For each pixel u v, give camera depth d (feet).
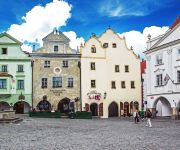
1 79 203.31
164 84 173.47
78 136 69.77
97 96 214.69
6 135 69.87
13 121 116.26
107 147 51.11
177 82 164.55
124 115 218.59
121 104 219.61
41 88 208.95
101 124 119.85
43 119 155.22
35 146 51.70
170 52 171.42
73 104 211.61
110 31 223.71
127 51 224.33
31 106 206.49
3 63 207.41
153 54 186.19
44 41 212.64
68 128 95.30
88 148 49.73
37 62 210.18
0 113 114.52
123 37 224.74
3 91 202.49
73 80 213.25
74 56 214.48
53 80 211.00
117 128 97.60
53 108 207.82
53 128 94.17
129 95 221.66
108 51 220.84
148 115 106.32
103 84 217.36
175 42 167.12
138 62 225.35
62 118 176.55
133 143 56.90
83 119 170.50
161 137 68.44
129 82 222.48
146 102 191.62
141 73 239.71
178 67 165.27
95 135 72.59
